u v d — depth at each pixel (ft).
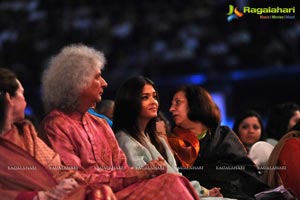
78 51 31.94
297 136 39.42
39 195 26.91
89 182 29.35
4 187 27.37
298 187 38.11
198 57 98.89
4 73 28.32
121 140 34.47
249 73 88.99
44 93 31.94
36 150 28.63
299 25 98.12
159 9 111.04
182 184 29.66
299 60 95.40
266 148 42.60
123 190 29.35
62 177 28.66
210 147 37.76
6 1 119.24
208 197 34.37
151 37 106.52
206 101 37.99
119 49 104.99
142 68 99.71
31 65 105.19
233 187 37.04
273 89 86.94
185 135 37.99
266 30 99.09
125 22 109.40
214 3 106.63
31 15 114.52
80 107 31.53
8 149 27.61
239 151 38.04
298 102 86.07
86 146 30.86
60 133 30.32
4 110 28.04
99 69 31.89
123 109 34.83
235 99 87.61
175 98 38.50
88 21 111.14
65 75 31.12
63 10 114.73
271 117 48.49
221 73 91.45
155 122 35.81
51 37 109.70
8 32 111.75
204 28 104.42
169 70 98.73
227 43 100.17
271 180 38.91
